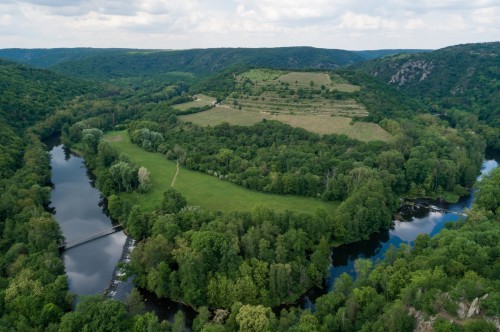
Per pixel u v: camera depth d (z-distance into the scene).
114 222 154.25
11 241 121.06
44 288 96.94
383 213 146.50
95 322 84.44
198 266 104.19
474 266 90.44
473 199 176.12
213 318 94.69
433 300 77.00
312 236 128.88
